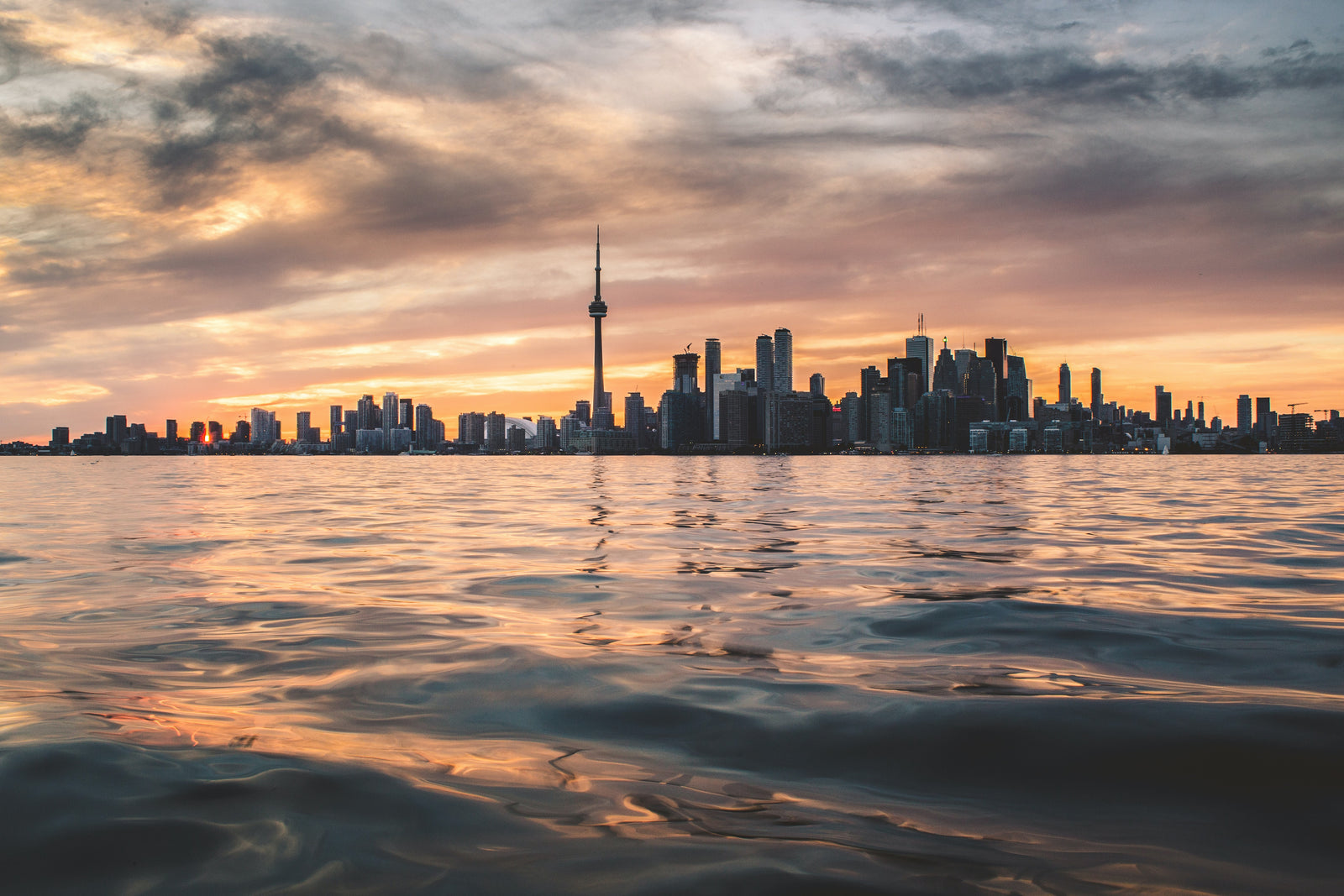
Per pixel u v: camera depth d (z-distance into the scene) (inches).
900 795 253.9
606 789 259.4
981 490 2701.8
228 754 284.0
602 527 1291.8
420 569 802.8
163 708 345.4
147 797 244.1
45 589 682.8
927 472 5846.5
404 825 228.8
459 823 231.3
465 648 455.8
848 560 852.0
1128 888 196.1
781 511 1667.1
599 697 360.8
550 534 1178.0
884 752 289.6
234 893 191.8
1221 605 575.2
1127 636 477.1
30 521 1473.9
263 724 323.9
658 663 421.7
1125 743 289.4
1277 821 231.0
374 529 1285.7
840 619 538.0
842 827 230.8
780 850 215.8
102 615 565.9
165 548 1018.1
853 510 1707.7
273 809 237.9
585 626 519.5
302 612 573.0
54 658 442.9
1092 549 945.5
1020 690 360.5
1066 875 202.2
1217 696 346.3
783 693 363.6
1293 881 199.5
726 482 3804.1
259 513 1695.4
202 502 2133.4
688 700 354.0
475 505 2001.7
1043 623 514.0
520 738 308.7
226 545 1047.0
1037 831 227.8
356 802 244.1
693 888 194.1
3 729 305.6
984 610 558.6
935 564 814.5
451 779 265.0
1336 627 498.9
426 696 365.1
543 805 245.3
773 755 289.3
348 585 701.9
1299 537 1096.2
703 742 303.0
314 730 317.1
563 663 419.5
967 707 333.4
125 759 274.7
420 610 582.2
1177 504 1881.2
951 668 406.9
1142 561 835.4
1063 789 255.9
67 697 362.0
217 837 219.1
